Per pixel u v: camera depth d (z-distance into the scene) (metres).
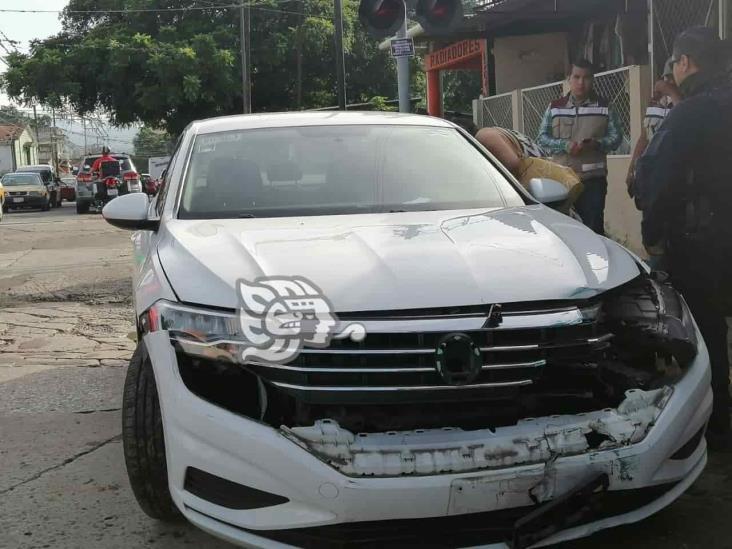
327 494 2.62
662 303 3.29
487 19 13.63
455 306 2.79
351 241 3.30
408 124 4.68
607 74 10.16
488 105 14.84
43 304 8.67
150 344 3.03
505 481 2.64
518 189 4.29
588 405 2.98
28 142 74.75
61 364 6.21
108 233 16.67
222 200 4.01
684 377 3.07
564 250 3.24
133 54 30.78
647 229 4.04
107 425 4.82
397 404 2.75
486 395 2.74
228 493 2.79
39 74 31.56
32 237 16.25
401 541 2.69
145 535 3.45
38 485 3.97
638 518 2.89
